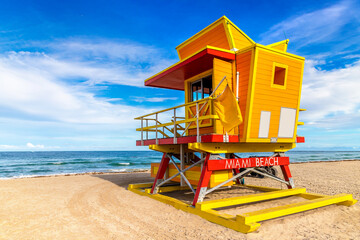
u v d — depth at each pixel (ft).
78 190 35.37
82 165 134.72
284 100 24.54
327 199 22.04
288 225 17.63
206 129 25.52
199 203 20.38
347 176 52.85
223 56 22.72
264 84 22.71
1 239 16.07
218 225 17.80
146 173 65.62
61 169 111.55
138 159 196.13
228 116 20.58
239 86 23.25
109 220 19.97
